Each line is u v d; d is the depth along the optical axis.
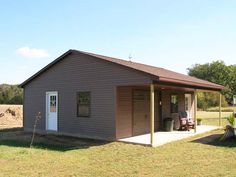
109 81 15.41
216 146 13.60
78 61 16.97
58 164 10.22
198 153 12.00
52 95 18.47
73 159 11.02
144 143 14.06
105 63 15.58
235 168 9.57
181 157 11.30
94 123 16.12
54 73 18.25
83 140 15.67
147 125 18.14
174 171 9.27
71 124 17.22
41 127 18.97
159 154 11.89
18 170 9.43
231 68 71.12
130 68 14.31
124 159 11.05
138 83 14.03
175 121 21.00
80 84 16.83
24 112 20.05
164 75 14.34
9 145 14.09
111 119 15.39
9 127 23.16
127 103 16.23
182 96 22.77
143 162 10.54
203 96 51.19
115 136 15.21
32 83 19.58
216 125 23.31
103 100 15.72
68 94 17.45
